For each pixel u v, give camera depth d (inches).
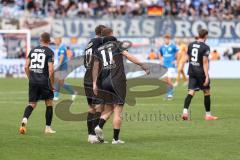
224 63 4185.5
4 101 2358.5
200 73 1749.5
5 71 4033.0
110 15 4256.9
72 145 1286.9
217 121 1727.4
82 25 4151.1
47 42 1461.6
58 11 4475.9
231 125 1635.1
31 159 1120.2
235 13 4439.0
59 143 1315.2
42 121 1718.8
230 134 1459.2
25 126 1465.3
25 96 2591.0
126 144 1302.9
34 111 1983.3
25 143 1310.3
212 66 4180.6
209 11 4507.9
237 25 4247.0
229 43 4244.6
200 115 1882.4
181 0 4562.0
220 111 2010.3
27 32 4018.2
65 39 4133.9
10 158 1129.4
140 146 1274.6
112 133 1481.3
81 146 1273.4
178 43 4156.0
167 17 4190.5
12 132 1487.5
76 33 4143.7
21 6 4426.7
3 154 1171.9
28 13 4276.6
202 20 4212.6
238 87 3223.4
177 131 1515.7
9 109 2055.9
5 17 4210.1
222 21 4227.4
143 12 4527.6
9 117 1813.5
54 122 1697.8
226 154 1176.2
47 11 4446.4
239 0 4468.5
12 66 4040.4
